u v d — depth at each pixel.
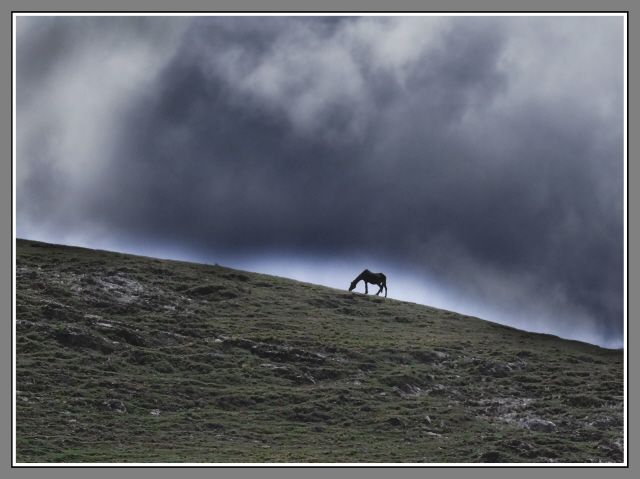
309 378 90.44
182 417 78.94
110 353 89.56
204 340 96.56
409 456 73.88
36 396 78.19
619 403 89.81
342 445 76.06
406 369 94.62
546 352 104.75
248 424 79.31
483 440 79.00
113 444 71.69
